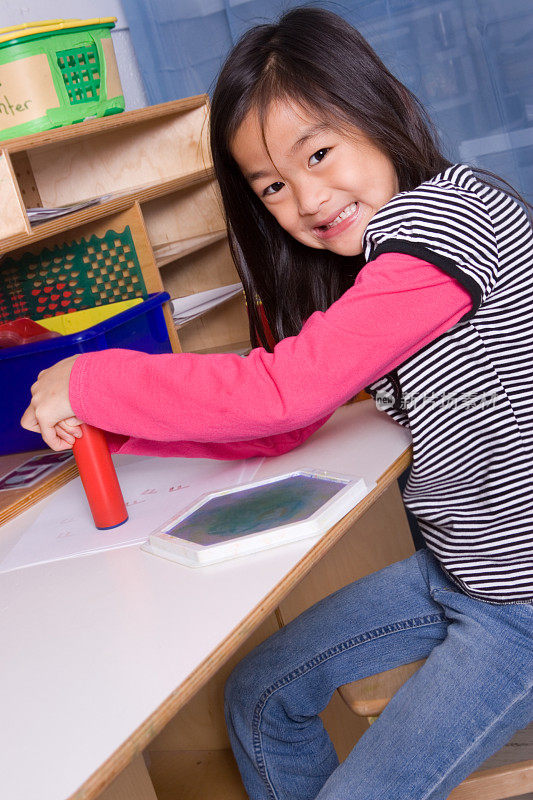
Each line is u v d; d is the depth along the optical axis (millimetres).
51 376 1019
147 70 2432
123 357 1008
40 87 1383
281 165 1064
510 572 977
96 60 1507
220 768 1581
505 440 972
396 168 1095
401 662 1086
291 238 1247
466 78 2199
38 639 781
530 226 1026
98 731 615
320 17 1090
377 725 977
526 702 944
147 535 962
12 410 1434
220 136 1119
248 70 1049
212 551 841
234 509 949
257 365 953
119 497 1027
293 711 1106
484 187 1010
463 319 952
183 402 955
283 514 893
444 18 2170
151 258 1615
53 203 1925
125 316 1468
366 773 941
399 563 1179
